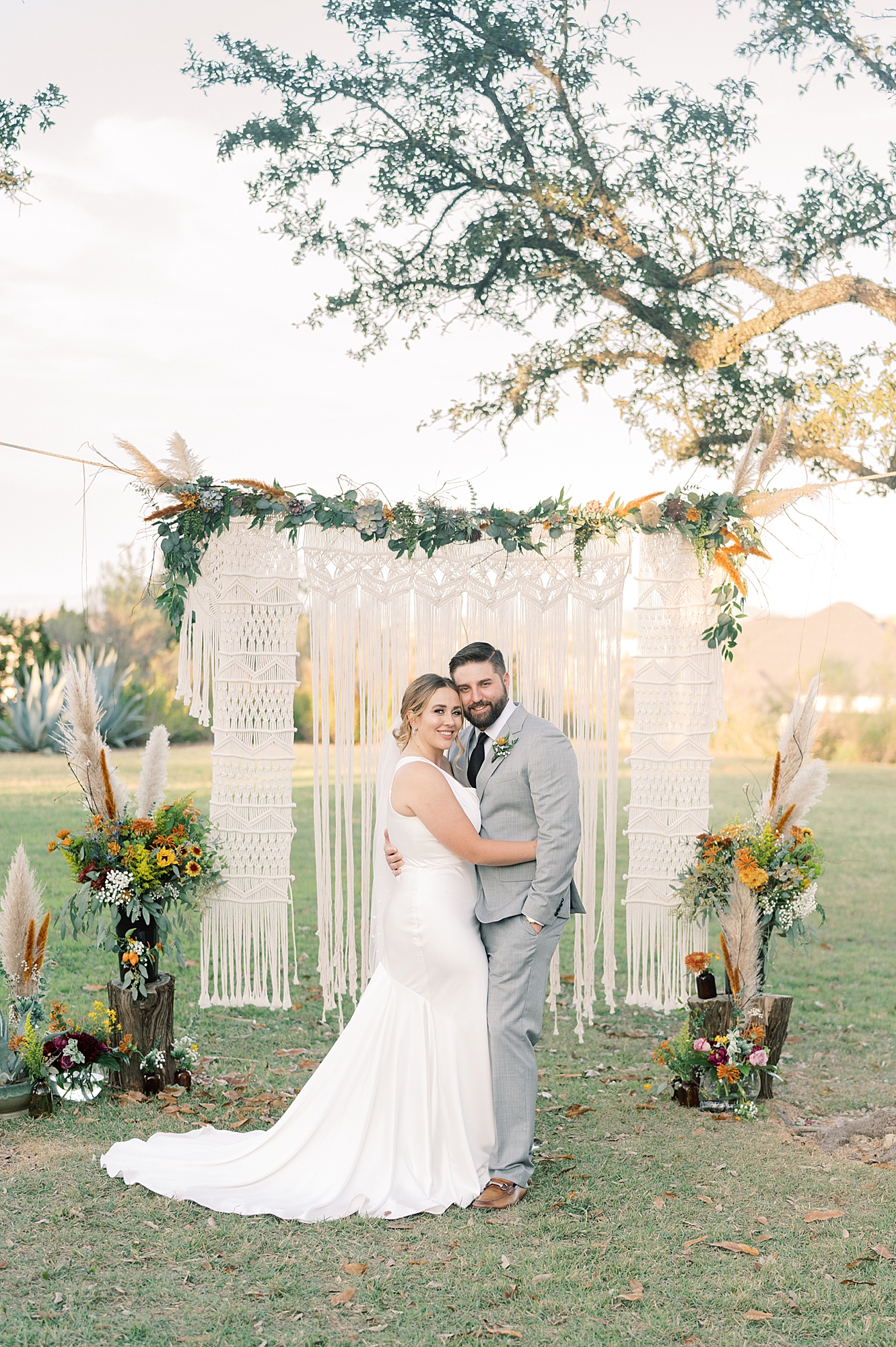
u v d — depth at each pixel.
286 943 5.32
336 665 5.17
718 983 5.99
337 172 9.77
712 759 5.25
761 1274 2.90
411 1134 3.41
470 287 9.99
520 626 5.23
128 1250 2.96
